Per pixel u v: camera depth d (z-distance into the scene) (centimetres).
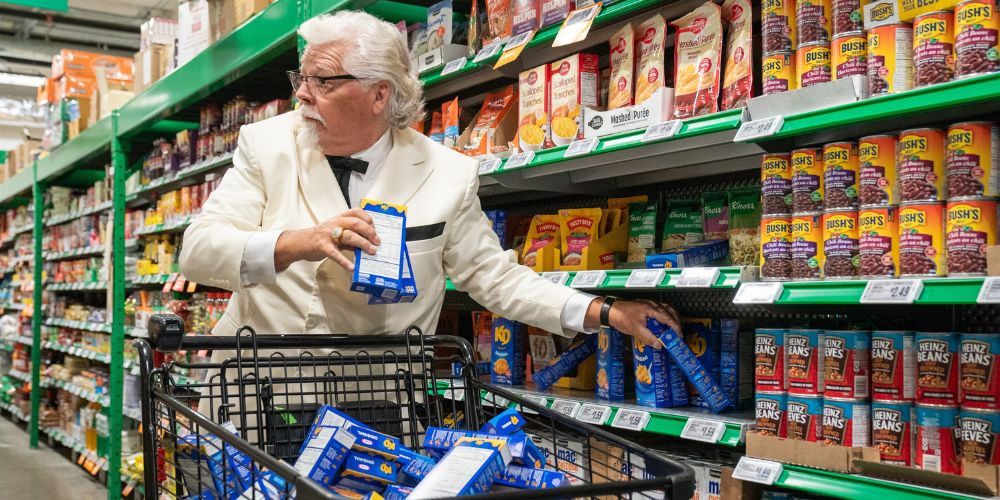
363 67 178
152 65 518
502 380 292
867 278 178
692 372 222
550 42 262
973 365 166
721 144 232
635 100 236
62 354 782
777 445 193
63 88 679
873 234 177
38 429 764
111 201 600
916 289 164
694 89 219
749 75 207
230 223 185
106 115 578
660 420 221
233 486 133
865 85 179
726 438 205
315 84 180
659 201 282
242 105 418
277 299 192
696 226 252
